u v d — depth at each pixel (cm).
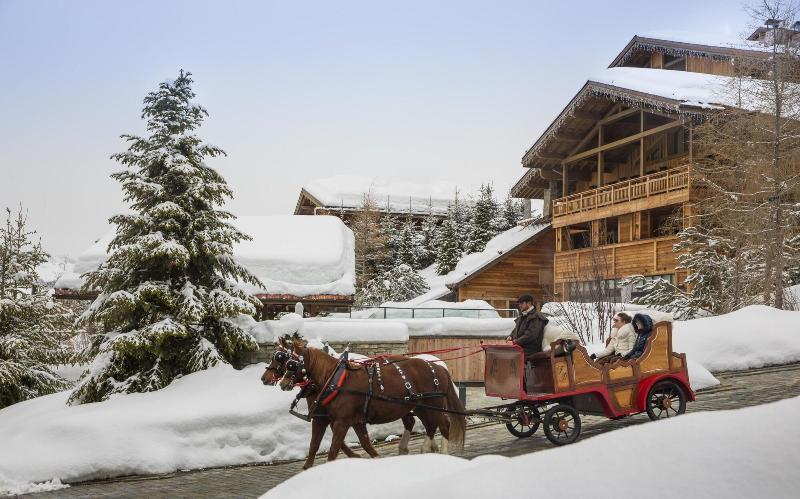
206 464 1348
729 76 3244
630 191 3453
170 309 1695
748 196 2738
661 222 3541
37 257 2142
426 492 382
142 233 1752
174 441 1352
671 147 3572
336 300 2630
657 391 1237
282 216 3319
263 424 1433
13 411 1712
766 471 284
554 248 4372
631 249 3453
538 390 1166
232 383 1568
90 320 1695
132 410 1442
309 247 2853
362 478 521
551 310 2648
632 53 4059
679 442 319
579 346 1159
